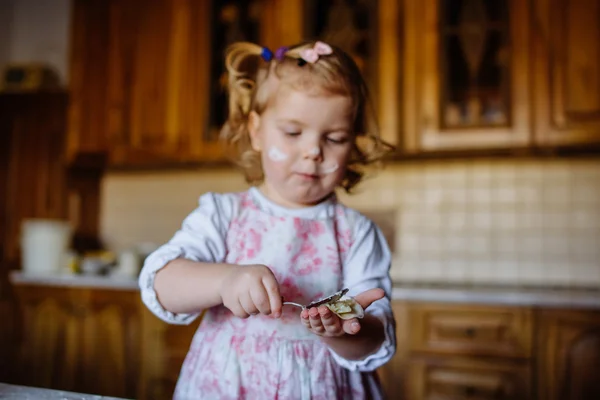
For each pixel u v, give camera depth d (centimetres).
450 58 232
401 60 235
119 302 243
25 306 256
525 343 200
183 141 262
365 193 268
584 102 219
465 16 232
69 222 286
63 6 322
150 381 235
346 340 69
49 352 251
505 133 225
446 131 230
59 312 251
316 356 76
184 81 265
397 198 265
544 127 222
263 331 77
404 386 209
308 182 75
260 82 80
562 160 249
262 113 78
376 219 266
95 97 275
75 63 279
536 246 250
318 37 244
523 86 224
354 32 240
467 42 231
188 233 80
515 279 251
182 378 80
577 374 195
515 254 252
